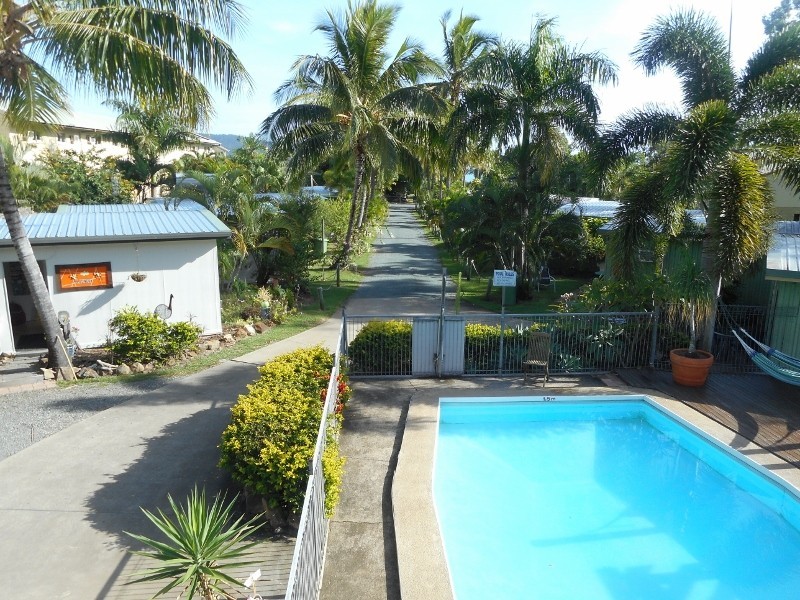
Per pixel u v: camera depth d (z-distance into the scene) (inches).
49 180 956.0
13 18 404.5
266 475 250.5
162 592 173.3
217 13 440.1
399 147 981.8
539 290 899.4
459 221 809.5
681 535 275.9
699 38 505.7
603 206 1135.0
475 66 773.9
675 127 508.1
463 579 241.9
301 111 916.0
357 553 234.4
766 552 264.5
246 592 211.6
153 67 416.5
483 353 466.9
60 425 361.7
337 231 1196.5
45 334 450.9
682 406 392.8
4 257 495.5
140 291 545.0
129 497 277.7
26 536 245.8
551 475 331.9
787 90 481.1
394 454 323.9
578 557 258.4
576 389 427.5
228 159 1728.6
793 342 462.9
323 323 661.9
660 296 464.4
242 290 687.7
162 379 452.1
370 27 900.6
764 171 507.2
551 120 762.2
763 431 350.6
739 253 434.6
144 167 1503.4
